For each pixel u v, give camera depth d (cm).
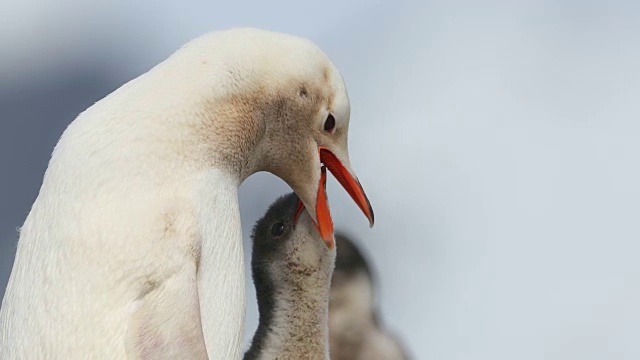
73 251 651
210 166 693
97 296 645
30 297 655
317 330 855
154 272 650
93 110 693
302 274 848
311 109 771
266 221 858
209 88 706
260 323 862
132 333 638
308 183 794
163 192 669
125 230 653
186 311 645
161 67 716
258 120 736
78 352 639
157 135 680
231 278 689
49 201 668
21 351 650
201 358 640
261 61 740
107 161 668
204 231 675
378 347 981
